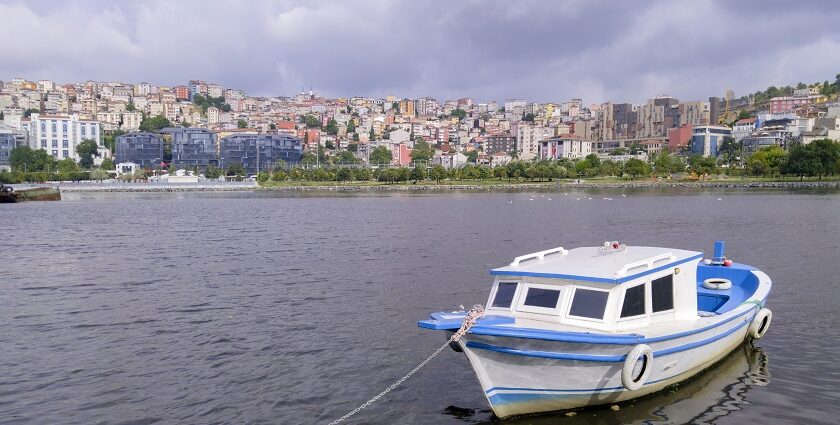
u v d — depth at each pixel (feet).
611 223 279.28
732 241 201.87
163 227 281.33
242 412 67.21
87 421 65.46
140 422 65.16
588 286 62.18
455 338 58.03
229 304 115.85
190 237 234.58
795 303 108.68
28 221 322.75
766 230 233.55
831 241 195.21
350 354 85.20
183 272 152.15
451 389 72.08
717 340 71.61
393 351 86.22
